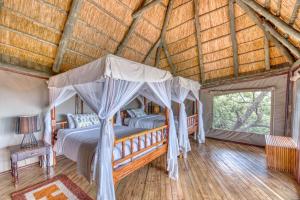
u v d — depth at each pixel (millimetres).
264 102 4738
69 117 3680
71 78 2551
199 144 4957
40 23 3123
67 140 2838
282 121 4348
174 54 5363
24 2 2814
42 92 3562
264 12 3170
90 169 2090
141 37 4574
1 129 2947
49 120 3352
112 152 2037
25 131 2777
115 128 3584
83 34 3658
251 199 2240
